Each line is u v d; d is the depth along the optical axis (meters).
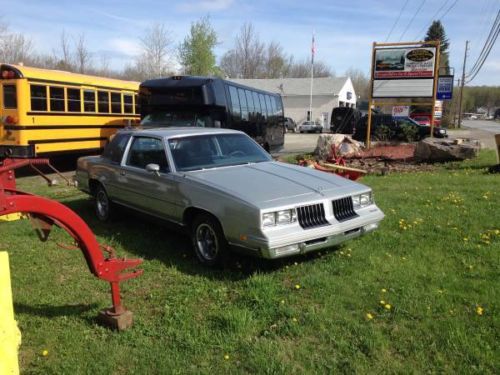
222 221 5.17
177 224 6.01
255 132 16.38
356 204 5.66
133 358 3.62
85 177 8.16
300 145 27.92
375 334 3.81
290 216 4.98
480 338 3.71
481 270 5.08
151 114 13.11
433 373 3.35
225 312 4.25
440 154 13.95
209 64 48.56
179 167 6.13
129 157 7.09
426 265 5.31
